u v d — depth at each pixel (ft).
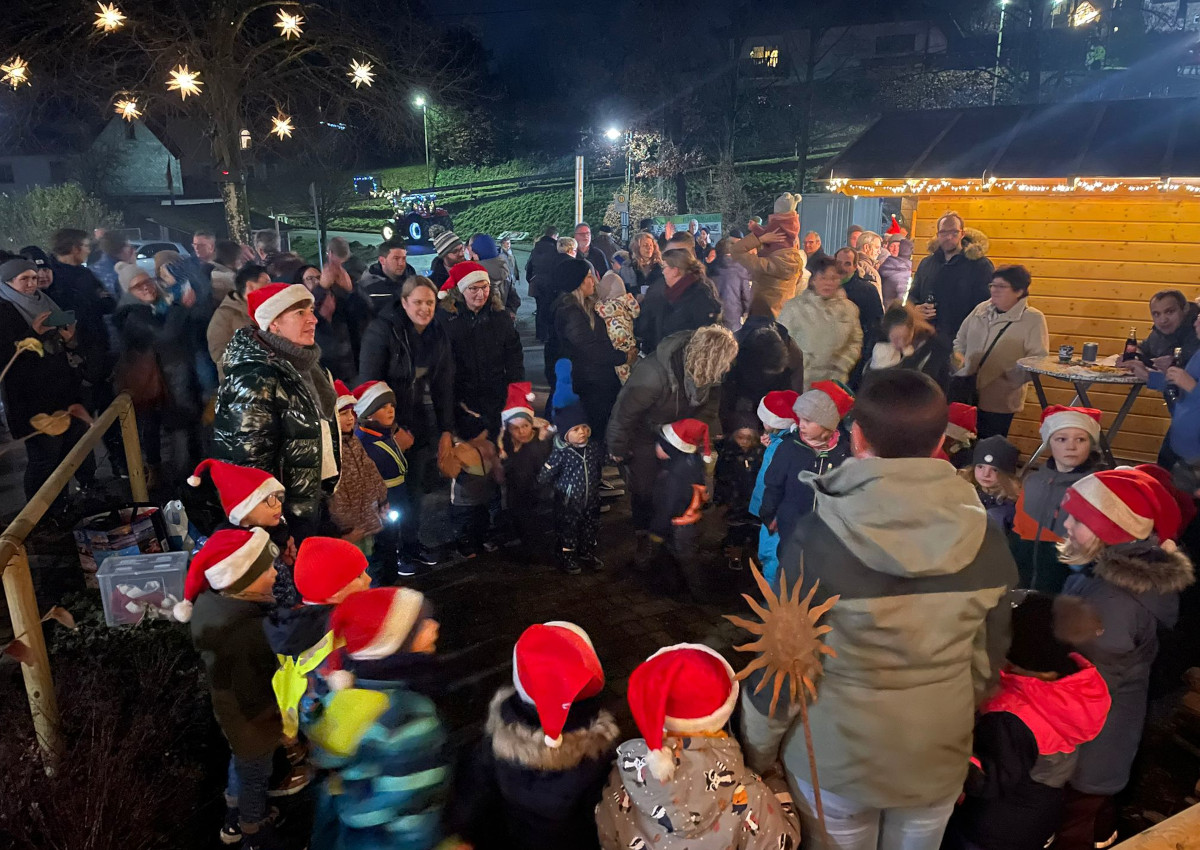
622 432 15.60
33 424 16.79
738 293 26.40
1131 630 7.78
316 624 8.96
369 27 52.54
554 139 125.59
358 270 26.40
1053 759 7.24
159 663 11.38
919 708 6.07
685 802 6.29
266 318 11.30
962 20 111.24
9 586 8.90
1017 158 23.73
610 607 15.30
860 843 6.58
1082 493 8.39
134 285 19.22
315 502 12.07
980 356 20.29
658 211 92.17
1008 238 25.07
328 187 83.41
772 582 13.48
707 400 16.02
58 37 44.60
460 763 9.61
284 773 10.25
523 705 7.31
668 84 99.35
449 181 126.72
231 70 43.62
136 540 14.34
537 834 7.25
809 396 12.37
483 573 16.63
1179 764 11.03
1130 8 96.68
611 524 19.27
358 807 8.85
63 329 19.20
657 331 20.70
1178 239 22.77
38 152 109.19
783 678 6.12
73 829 8.49
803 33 103.40
